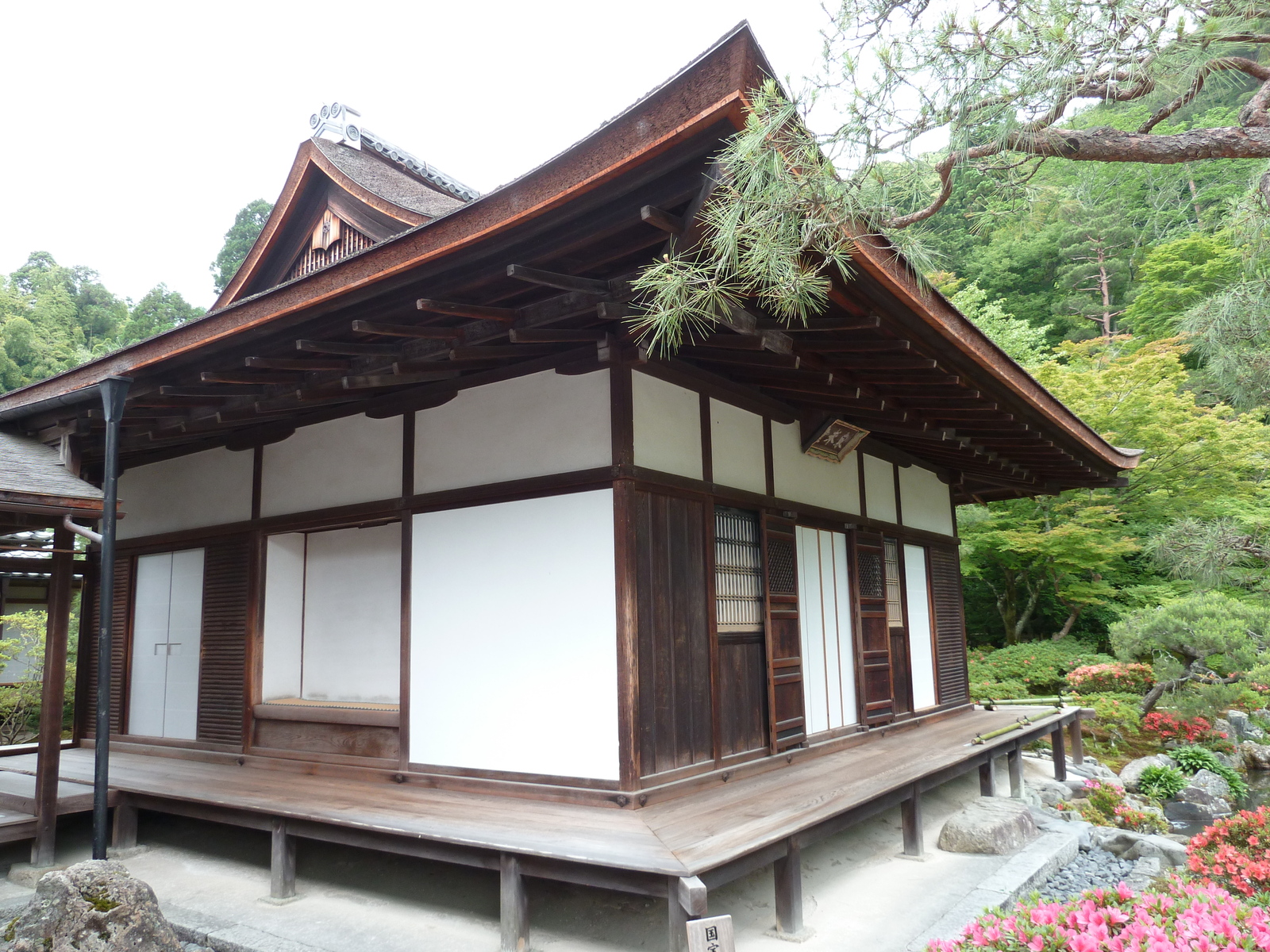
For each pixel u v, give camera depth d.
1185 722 10.37
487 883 4.45
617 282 3.85
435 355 4.57
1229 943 2.42
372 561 6.10
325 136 7.60
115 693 7.15
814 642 6.34
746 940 3.80
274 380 5.20
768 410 6.10
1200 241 15.59
